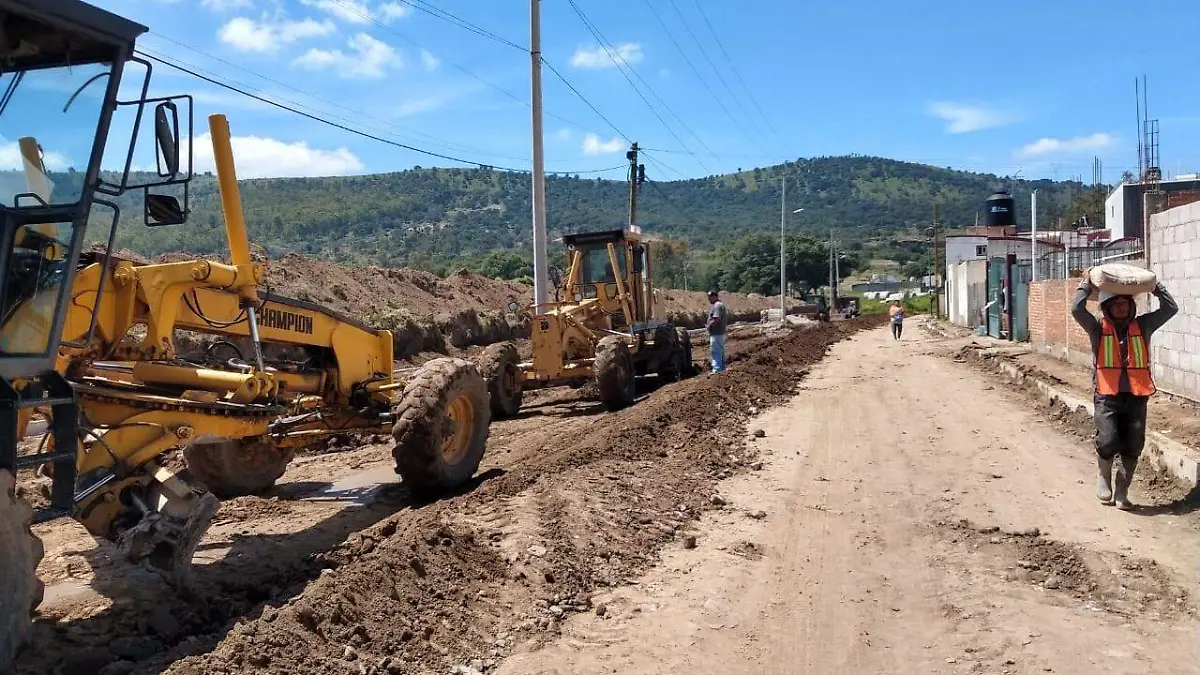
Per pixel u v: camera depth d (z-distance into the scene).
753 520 7.95
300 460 11.00
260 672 4.39
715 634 5.49
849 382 18.97
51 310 4.84
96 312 5.51
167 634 5.27
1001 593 6.12
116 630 5.32
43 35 4.66
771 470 9.91
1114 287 7.78
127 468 5.62
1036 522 7.70
